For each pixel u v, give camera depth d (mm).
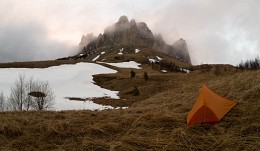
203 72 57438
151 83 58844
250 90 10719
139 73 80938
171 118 9258
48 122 9492
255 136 7246
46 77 56062
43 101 32406
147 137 7762
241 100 10156
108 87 57594
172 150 6891
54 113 12297
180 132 7812
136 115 10289
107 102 38969
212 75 50344
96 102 38844
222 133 7723
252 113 8781
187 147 7047
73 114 11695
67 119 10117
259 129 7617
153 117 9305
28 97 32312
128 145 7246
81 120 9992
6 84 42781
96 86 57156
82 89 50312
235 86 12766
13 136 8352
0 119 9797
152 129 8445
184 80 54531
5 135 8320
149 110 12203
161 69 102438
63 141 7941
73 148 7340
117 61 116750
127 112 11992
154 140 7473
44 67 73188
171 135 7766
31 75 55344
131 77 66125
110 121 9609
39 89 38062
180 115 9727
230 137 7375
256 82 11758
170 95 24688
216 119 8602
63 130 8672
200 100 9070
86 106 35125
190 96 16438
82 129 8758
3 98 32469
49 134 8375
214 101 9156
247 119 8391
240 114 8992
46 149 7367
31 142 7852
